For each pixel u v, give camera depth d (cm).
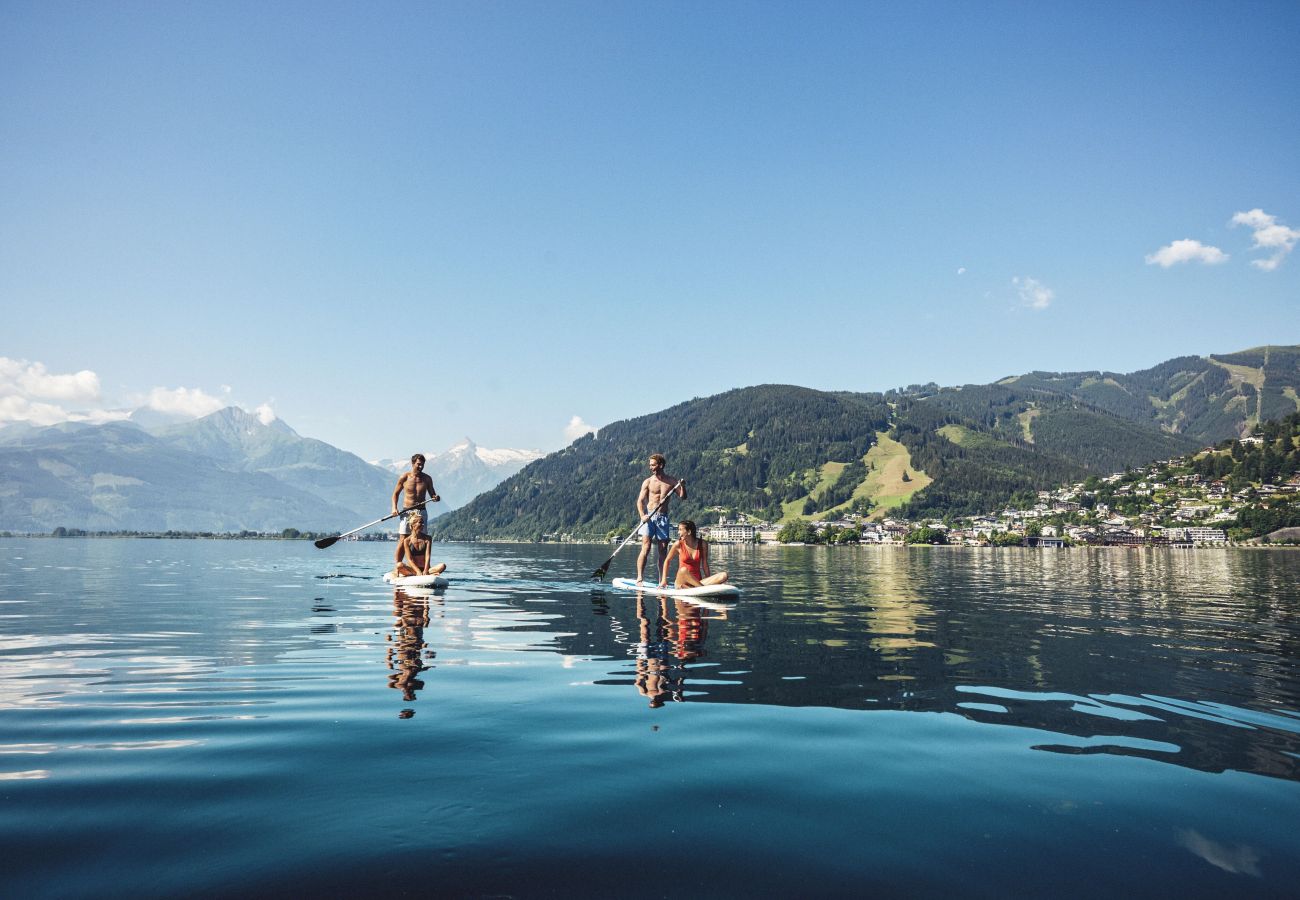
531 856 282
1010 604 1394
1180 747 431
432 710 507
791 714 502
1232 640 879
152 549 6938
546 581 1855
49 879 257
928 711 512
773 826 316
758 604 1292
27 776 368
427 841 295
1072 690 581
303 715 491
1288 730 469
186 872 264
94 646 786
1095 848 296
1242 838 305
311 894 249
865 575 2636
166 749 414
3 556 4384
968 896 253
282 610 1153
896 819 325
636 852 288
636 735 449
